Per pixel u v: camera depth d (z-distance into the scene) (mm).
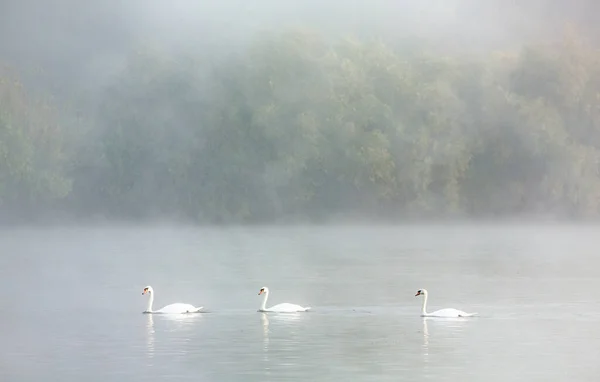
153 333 50969
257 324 54156
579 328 52500
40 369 41719
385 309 60781
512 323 54406
